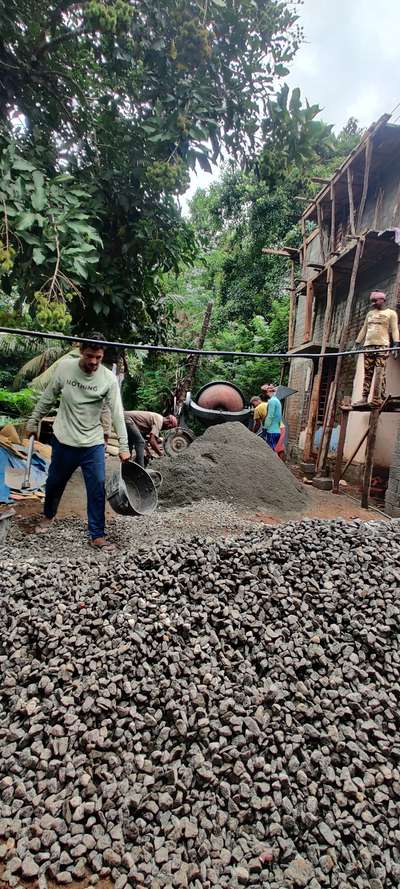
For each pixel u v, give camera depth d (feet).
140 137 13.21
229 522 14.88
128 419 19.30
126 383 44.37
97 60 12.90
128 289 15.47
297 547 9.25
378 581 8.23
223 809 4.74
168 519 14.78
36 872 4.11
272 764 5.15
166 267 16.15
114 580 8.13
